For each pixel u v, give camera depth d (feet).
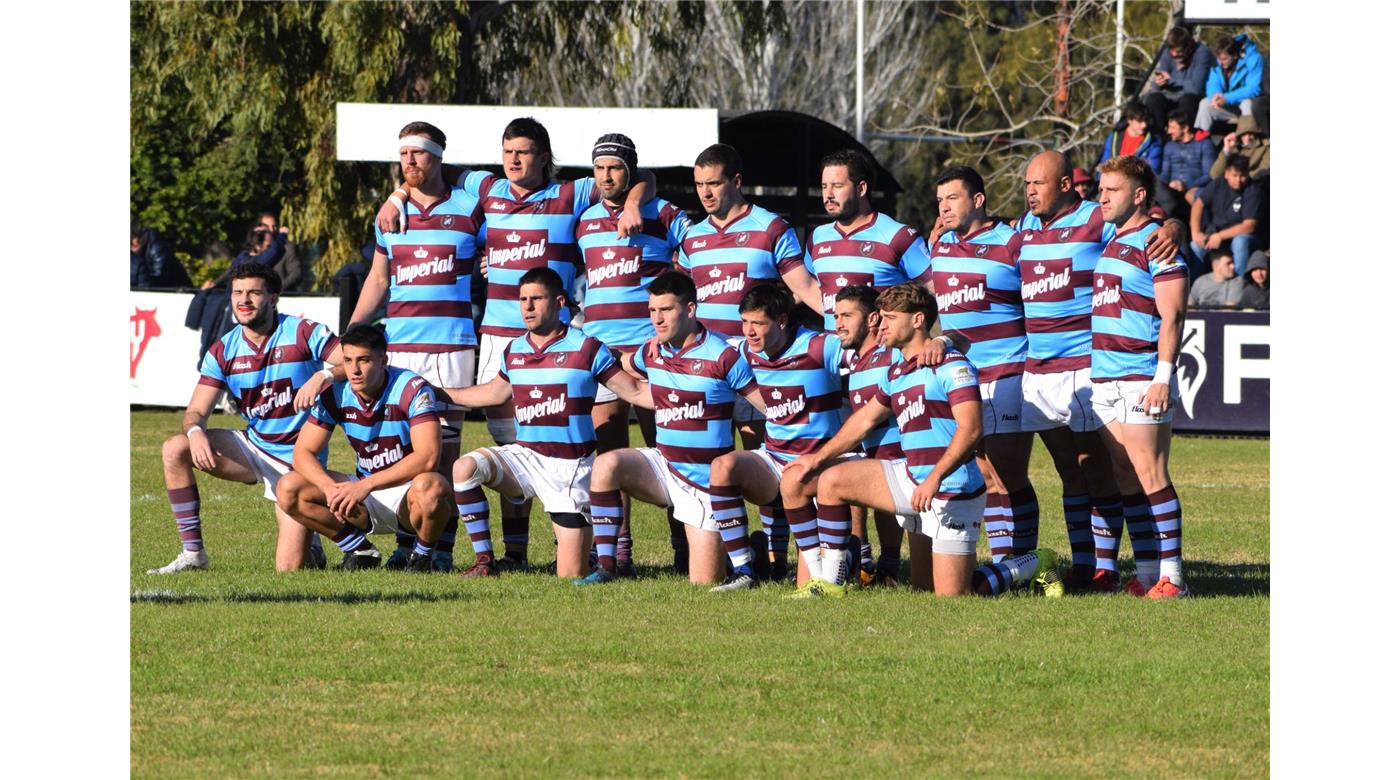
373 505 73.97
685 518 71.10
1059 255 70.69
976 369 72.69
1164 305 66.74
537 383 72.49
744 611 62.64
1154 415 67.82
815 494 67.92
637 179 78.69
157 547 82.17
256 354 74.69
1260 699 49.03
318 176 201.87
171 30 195.72
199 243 260.42
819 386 69.82
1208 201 155.02
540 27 216.95
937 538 66.59
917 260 74.54
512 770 41.78
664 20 224.53
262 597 65.41
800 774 41.65
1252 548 86.17
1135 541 71.31
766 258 76.28
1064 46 278.26
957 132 300.40
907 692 49.67
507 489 74.13
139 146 258.16
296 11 197.06
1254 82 163.73
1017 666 53.06
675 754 43.29
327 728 45.57
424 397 72.84
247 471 75.41
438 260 79.56
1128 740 44.93
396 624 59.06
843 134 186.29
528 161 78.23
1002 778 41.47
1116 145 168.45
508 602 64.28
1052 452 74.38
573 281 80.12
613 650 54.85
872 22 348.59
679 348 70.85
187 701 48.37
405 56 200.64
